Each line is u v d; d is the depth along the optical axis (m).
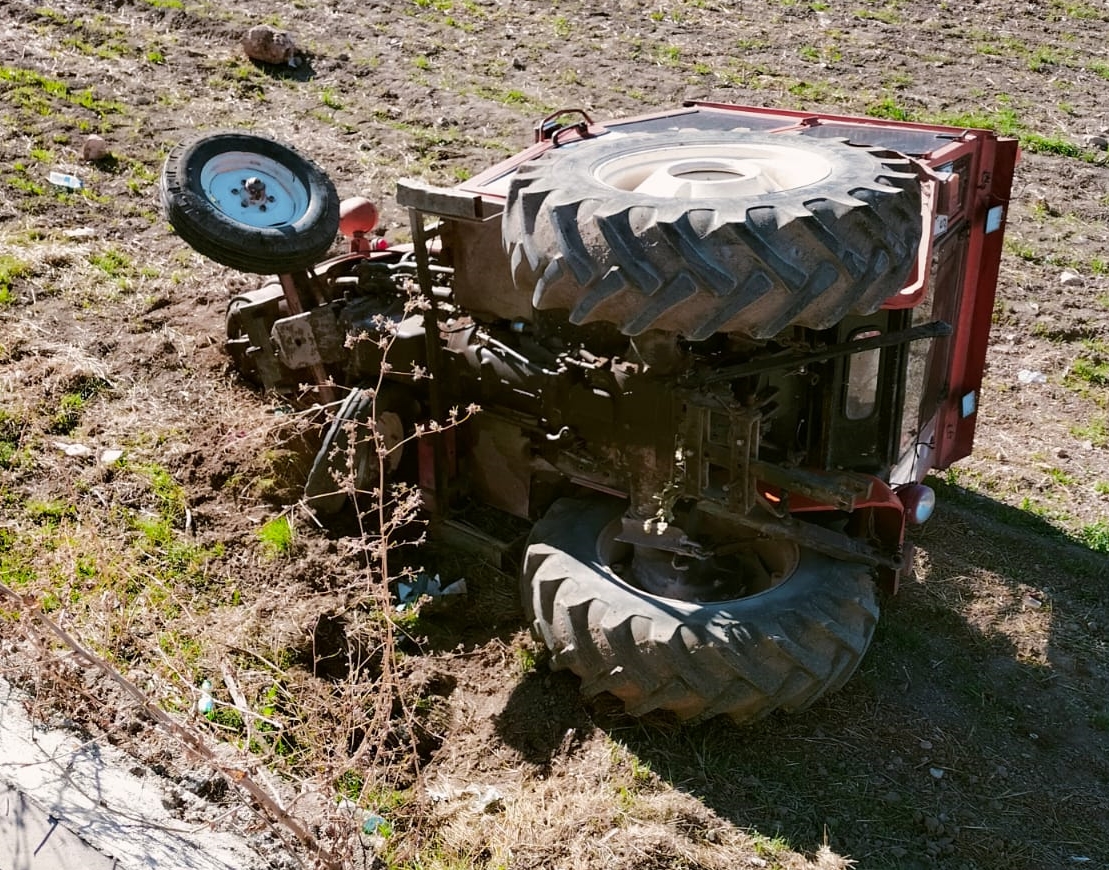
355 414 5.14
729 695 4.23
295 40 12.47
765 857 4.04
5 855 3.40
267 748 4.12
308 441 5.67
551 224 3.62
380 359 5.47
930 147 5.18
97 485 5.24
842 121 5.92
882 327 4.59
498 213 4.80
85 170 8.62
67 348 6.22
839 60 14.34
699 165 4.09
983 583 5.92
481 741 4.55
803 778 4.45
